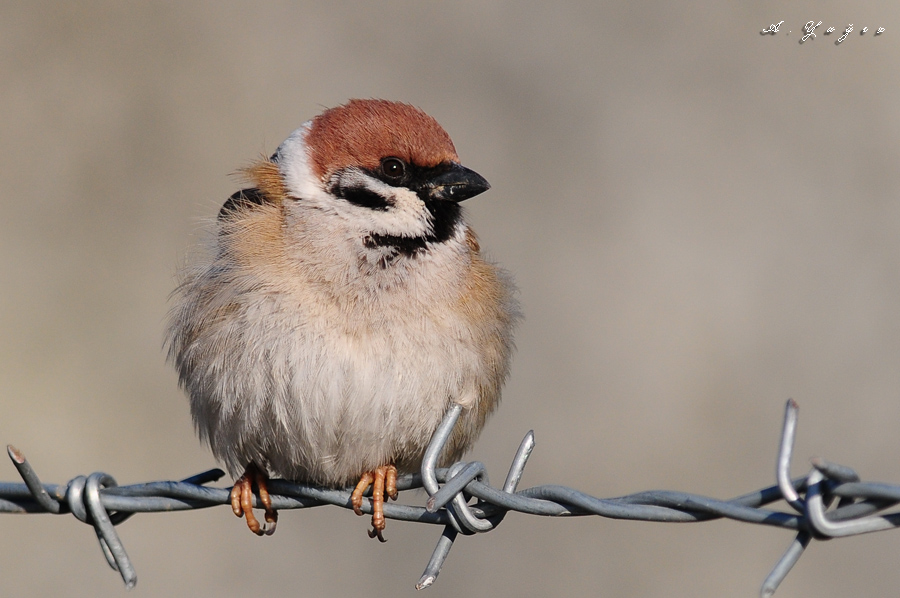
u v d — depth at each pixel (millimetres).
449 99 14617
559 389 12141
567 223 13734
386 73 14688
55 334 11633
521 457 5258
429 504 5086
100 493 5445
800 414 11859
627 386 12141
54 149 13141
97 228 12703
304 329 6148
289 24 14805
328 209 6480
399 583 10680
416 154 6594
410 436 6383
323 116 6840
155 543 10641
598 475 11367
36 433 10898
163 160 13367
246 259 6309
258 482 6562
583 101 14602
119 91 13719
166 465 10992
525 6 15164
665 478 11352
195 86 14023
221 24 14516
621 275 13180
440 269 6426
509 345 7070
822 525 4262
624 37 14977
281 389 6160
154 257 12562
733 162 14062
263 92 14117
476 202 13797
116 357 11594
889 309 12648
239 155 13570
